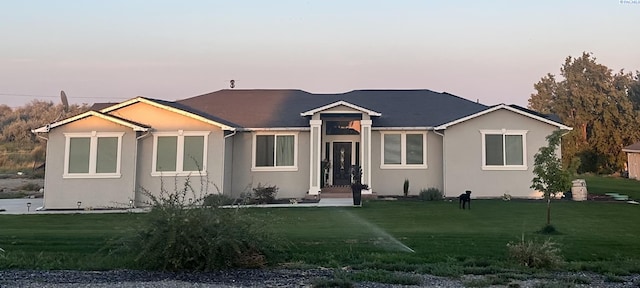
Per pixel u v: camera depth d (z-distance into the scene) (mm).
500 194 21625
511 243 10211
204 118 20625
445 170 21906
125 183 19812
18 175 37594
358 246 10469
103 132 19938
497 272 8422
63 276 7980
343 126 24297
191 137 20766
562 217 15641
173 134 20719
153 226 8547
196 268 8375
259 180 22672
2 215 17344
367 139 21938
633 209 17625
